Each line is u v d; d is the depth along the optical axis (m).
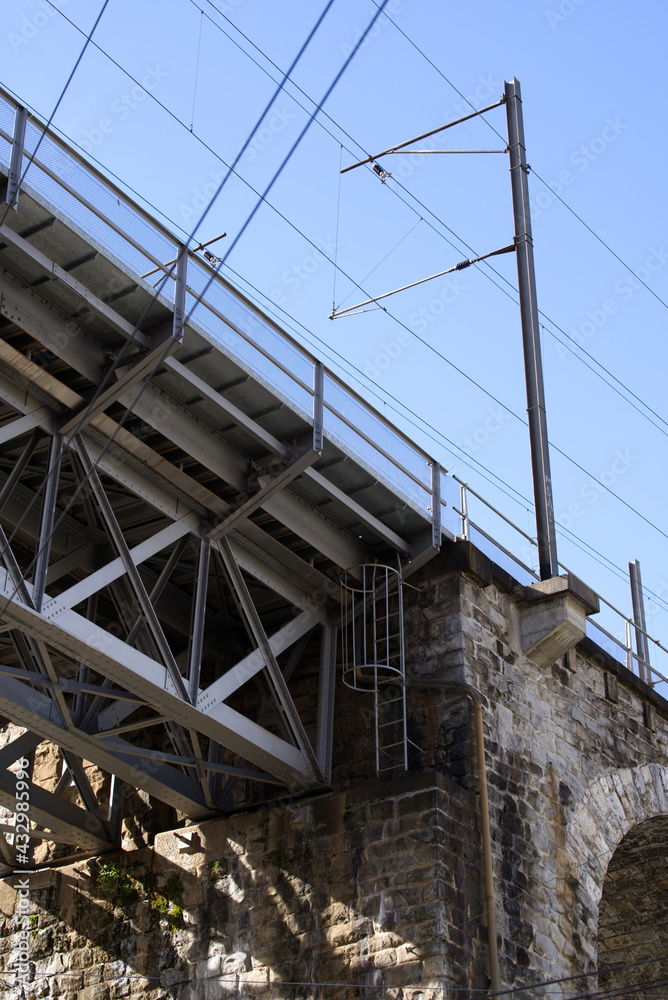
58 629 17.16
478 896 19.56
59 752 25.28
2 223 16.27
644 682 27.14
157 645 18.72
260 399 19.11
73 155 16.94
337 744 21.91
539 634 23.27
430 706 21.44
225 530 19.98
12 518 19.98
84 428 18.31
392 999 18.52
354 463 20.58
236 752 20.11
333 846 20.22
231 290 18.72
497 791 21.03
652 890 27.84
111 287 17.38
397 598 22.64
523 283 26.08
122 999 21.05
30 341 17.61
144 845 23.05
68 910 22.45
